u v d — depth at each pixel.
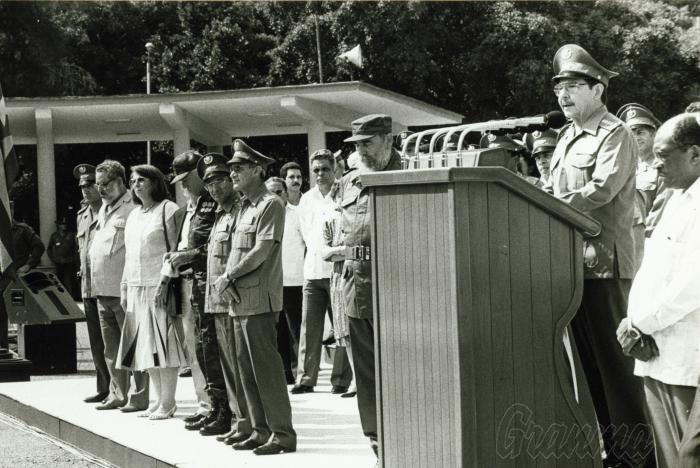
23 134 27.30
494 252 5.05
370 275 6.79
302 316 12.04
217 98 23.50
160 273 9.80
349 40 34.00
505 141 6.68
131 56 37.03
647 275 5.22
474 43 34.81
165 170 37.44
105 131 27.00
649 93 35.25
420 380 5.16
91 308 11.28
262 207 7.90
